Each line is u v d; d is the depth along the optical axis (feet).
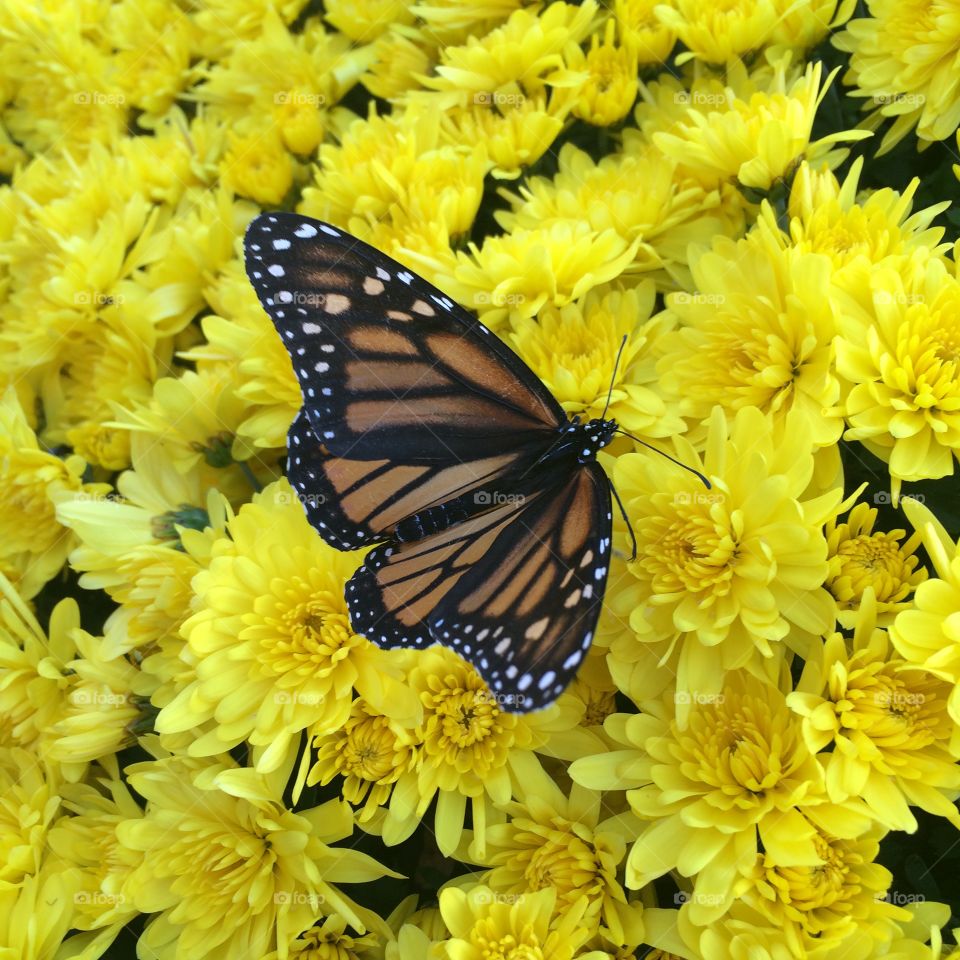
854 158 0.73
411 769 0.59
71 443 0.78
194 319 0.81
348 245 0.52
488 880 0.58
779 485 0.54
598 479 0.53
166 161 0.85
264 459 0.74
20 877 0.63
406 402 0.54
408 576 0.55
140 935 0.62
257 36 0.88
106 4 0.97
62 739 0.64
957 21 0.65
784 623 0.54
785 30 0.70
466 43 0.81
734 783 0.55
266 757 0.57
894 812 0.52
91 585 0.67
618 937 0.54
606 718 0.57
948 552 0.55
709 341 0.61
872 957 0.52
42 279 0.86
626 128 0.73
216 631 0.61
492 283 0.65
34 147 0.99
